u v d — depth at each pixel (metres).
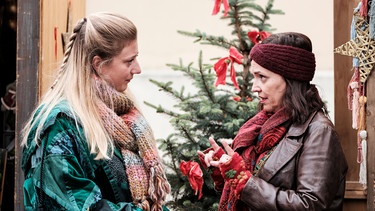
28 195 2.58
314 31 7.12
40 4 4.55
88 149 2.63
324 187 2.87
